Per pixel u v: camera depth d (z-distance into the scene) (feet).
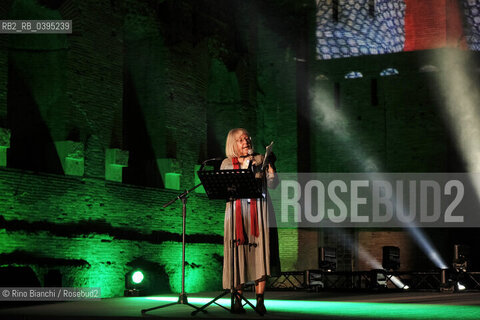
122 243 47.09
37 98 44.47
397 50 66.33
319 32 66.49
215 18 59.57
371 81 64.75
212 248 56.70
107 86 46.91
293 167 64.18
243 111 62.59
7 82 43.04
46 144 43.78
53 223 41.98
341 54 66.28
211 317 24.14
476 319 22.58
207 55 58.03
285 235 63.46
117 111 47.67
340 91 65.46
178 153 53.42
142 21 51.65
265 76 65.87
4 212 38.75
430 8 65.82
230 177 24.71
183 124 54.29
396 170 63.62
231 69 61.93
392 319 22.75
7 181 38.99
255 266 25.95
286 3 66.33
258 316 24.49
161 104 52.75
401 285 62.49
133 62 53.83
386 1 66.90
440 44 65.31
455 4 65.87
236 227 25.99
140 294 47.16
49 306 32.40
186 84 54.85
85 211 44.47
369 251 64.23
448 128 62.54
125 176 53.26
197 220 55.52
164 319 24.00
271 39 65.98
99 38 46.39
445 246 62.18
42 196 41.32
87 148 44.96
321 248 53.98
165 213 51.96
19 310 29.45
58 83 44.19
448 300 34.63
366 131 64.49
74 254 43.04
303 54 66.13
